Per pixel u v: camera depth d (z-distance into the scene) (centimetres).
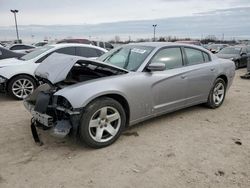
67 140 409
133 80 405
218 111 564
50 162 342
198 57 532
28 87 693
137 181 300
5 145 392
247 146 390
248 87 865
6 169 326
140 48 477
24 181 301
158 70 414
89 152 370
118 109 389
